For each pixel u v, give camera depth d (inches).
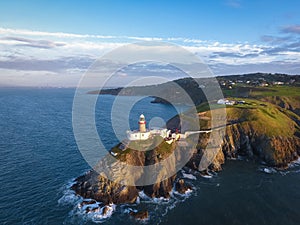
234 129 3213.6
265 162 2876.5
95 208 1796.3
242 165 2795.3
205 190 2169.0
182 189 2122.3
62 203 1850.4
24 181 2156.7
